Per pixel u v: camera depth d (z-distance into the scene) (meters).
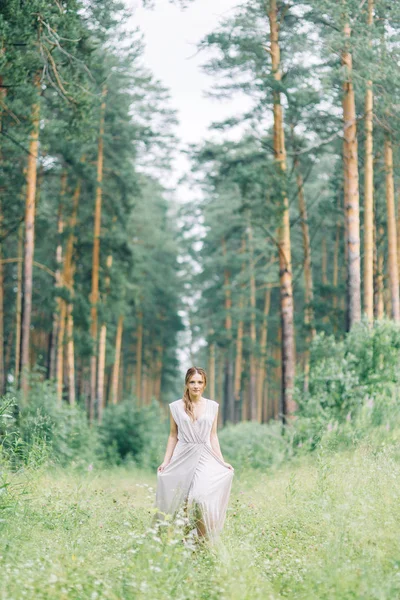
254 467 16.06
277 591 5.58
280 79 22.25
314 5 19.66
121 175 32.78
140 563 5.66
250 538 6.98
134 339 56.28
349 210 21.31
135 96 29.94
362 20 20.91
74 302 30.73
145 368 59.00
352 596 5.11
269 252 42.06
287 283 23.41
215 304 50.69
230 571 5.66
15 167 25.44
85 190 32.84
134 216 42.28
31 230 24.42
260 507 9.27
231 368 54.81
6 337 41.69
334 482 8.12
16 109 18.73
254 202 23.58
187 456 7.50
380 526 6.90
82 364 37.50
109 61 19.55
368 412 14.21
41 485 10.13
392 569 5.75
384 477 8.52
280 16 21.92
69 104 16.84
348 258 21.14
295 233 42.62
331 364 17.09
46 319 34.66
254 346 44.16
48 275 38.12
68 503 8.93
